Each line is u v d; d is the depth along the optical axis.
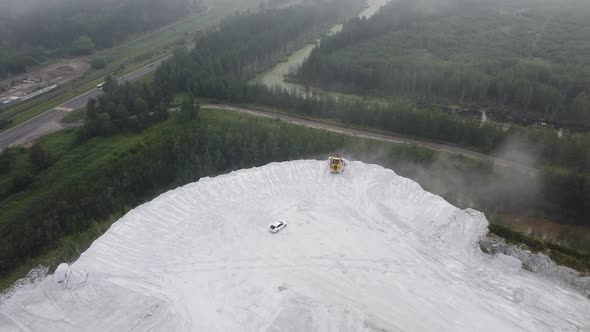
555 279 45.38
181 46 147.75
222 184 55.00
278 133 80.50
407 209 51.97
